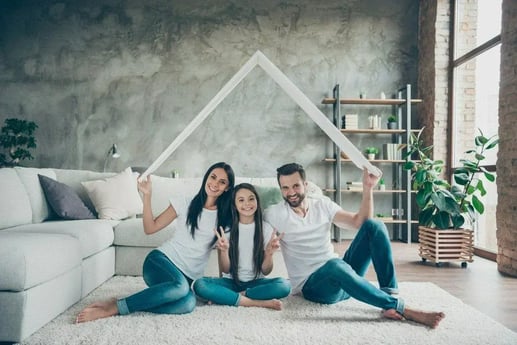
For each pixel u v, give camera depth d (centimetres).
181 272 219
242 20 570
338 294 217
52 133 569
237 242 225
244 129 566
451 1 513
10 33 572
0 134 568
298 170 220
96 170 567
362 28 568
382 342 174
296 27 568
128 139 569
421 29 559
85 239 241
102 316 198
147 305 200
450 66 511
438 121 514
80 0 571
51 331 181
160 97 569
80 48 571
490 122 429
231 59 569
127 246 296
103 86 569
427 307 229
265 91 568
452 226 383
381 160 518
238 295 219
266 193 296
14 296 171
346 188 561
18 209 277
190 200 235
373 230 216
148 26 571
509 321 216
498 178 358
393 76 567
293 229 222
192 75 570
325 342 173
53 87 570
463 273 337
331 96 565
